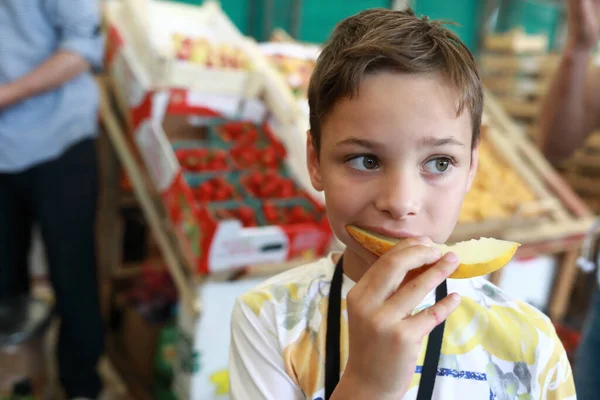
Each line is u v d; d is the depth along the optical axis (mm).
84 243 1865
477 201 2074
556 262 2303
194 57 2012
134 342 2143
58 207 1792
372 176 626
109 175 2305
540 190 2350
